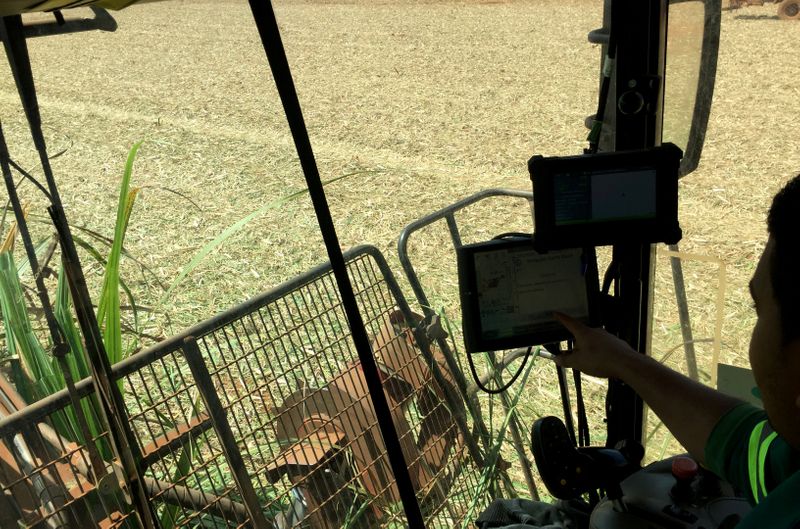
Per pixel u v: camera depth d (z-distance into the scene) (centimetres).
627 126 174
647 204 146
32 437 263
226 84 1516
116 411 200
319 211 127
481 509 327
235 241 723
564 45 1655
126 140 1123
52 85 1602
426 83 1401
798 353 93
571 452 160
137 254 707
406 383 326
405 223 730
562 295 158
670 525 155
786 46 1354
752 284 102
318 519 290
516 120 1102
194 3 2948
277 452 370
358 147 1027
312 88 1431
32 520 244
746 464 132
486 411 402
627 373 150
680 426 144
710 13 218
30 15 216
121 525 254
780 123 914
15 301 336
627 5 165
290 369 291
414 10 2405
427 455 325
